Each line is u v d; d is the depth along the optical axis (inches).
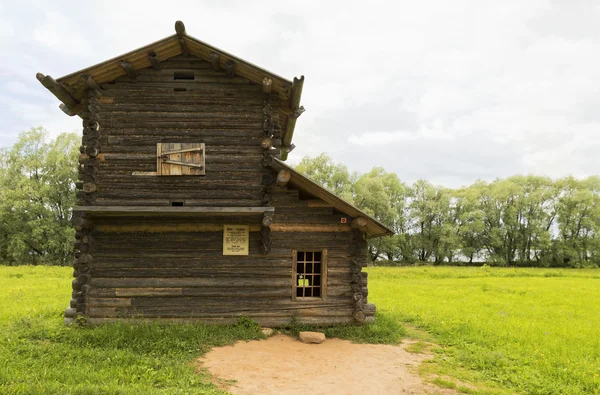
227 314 507.5
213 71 518.3
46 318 534.0
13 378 318.0
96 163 493.0
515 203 2856.8
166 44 489.4
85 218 482.3
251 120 514.3
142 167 498.0
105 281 499.5
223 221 517.7
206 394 309.1
